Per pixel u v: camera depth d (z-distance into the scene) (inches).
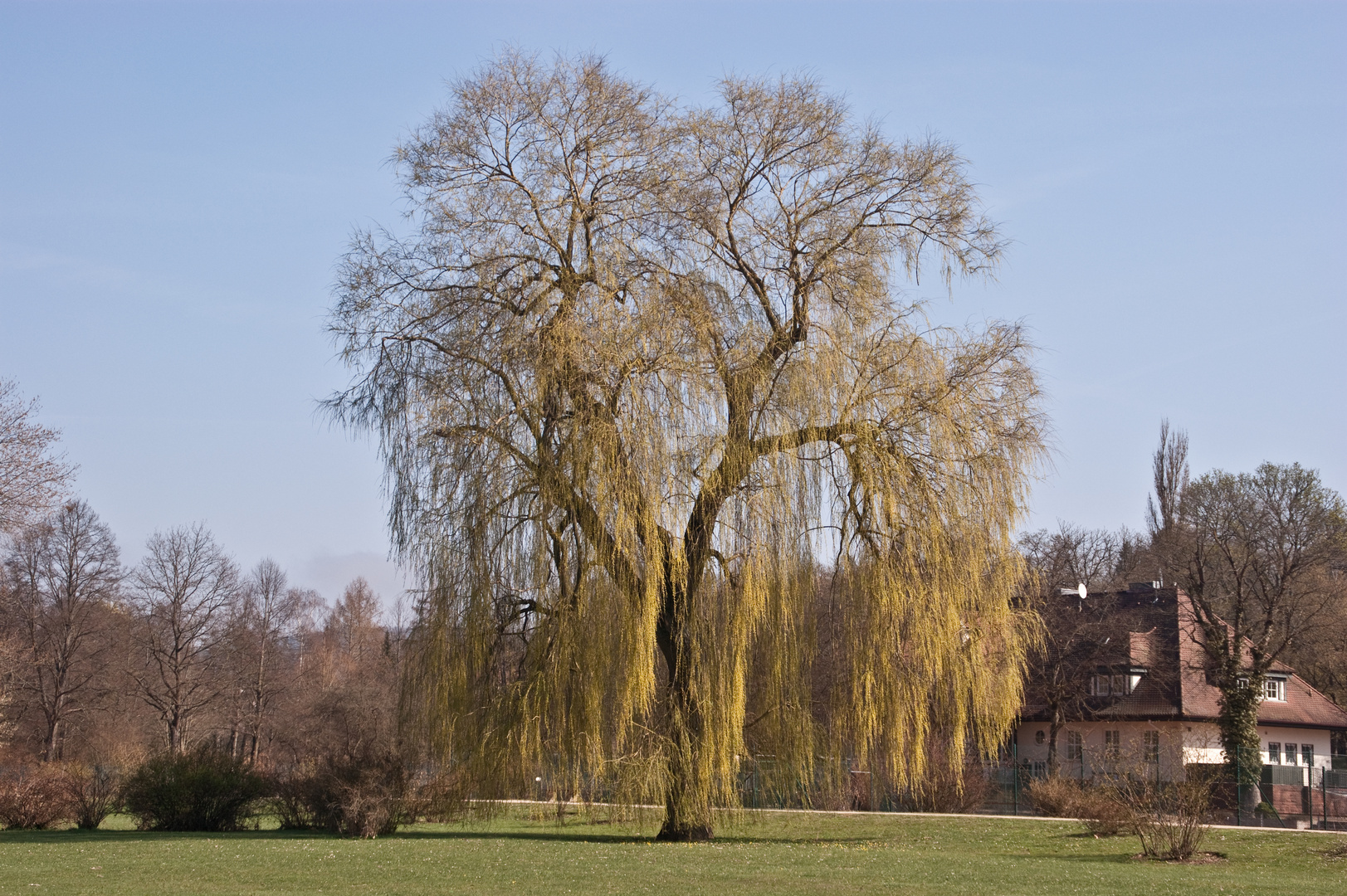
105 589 2118.6
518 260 864.9
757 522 809.5
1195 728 1722.4
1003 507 871.1
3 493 1179.3
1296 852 871.1
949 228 956.0
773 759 854.5
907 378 871.1
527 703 811.4
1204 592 1882.4
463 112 903.7
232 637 2301.9
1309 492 1905.8
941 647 852.6
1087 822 1024.9
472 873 670.5
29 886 613.9
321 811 1070.4
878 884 627.8
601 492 778.8
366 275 896.3
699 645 820.0
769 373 847.7
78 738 2119.8
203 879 654.5
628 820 843.4
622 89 907.4
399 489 848.9
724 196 927.0
